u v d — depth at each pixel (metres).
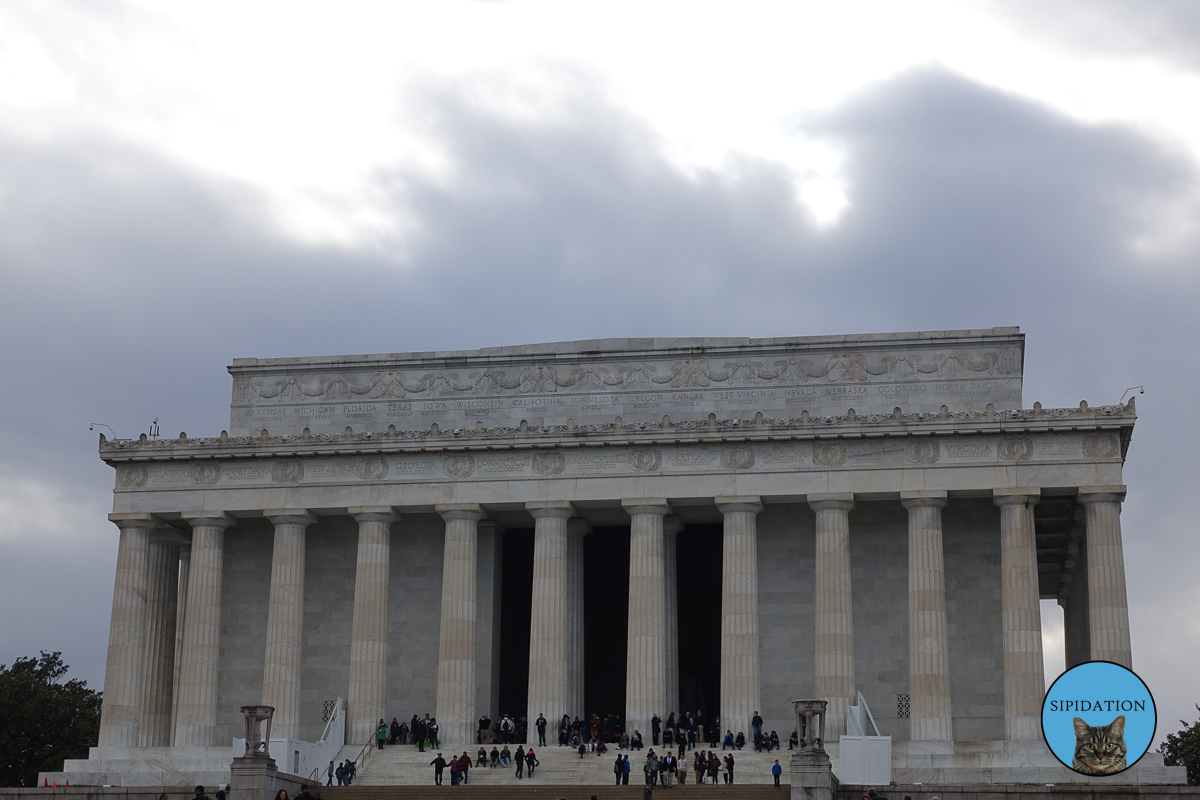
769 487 91.62
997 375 97.44
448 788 75.56
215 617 95.81
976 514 95.31
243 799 70.12
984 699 92.44
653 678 90.06
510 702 103.06
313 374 104.50
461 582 93.50
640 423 94.94
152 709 99.69
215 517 96.31
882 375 98.44
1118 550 87.38
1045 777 83.50
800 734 73.06
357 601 94.12
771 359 99.69
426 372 103.25
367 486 95.44
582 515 97.25
